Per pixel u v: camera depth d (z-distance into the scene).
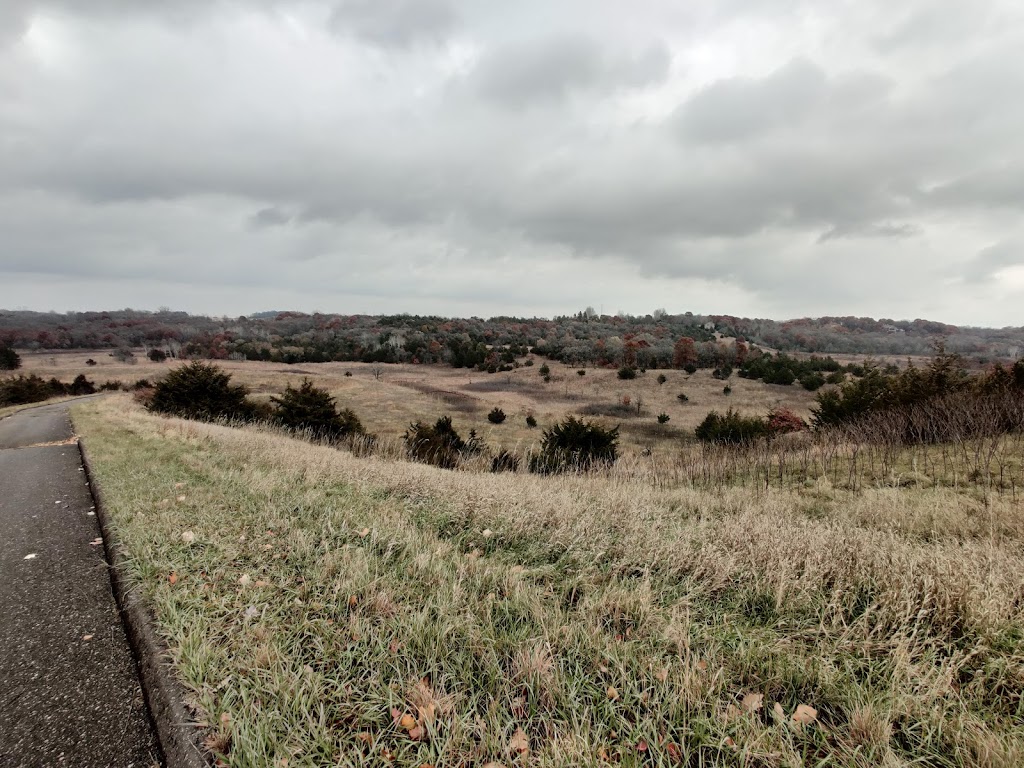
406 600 2.86
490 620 2.64
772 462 9.90
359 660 2.29
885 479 7.49
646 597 2.94
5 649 2.49
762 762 1.77
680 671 2.24
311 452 9.04
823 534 4.16
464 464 12.48
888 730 1.84
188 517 4.25
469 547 4.14
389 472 6.80
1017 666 2.24
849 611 2.88
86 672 2.31
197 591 2.85
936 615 2.70
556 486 6.82
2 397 34.25
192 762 1.71
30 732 1.93
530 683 2.16
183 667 2.09
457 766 1.75
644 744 1.86
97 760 1.81
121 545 3.59
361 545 3.80
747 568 3.50
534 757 1.78
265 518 4.32
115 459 7.36
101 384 53.69
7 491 6.12
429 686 2.15
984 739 1.81
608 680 2.24
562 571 3.61
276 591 2.93
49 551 3.85
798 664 2.33
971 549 3.69
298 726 1.86
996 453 7.72
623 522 4.75
